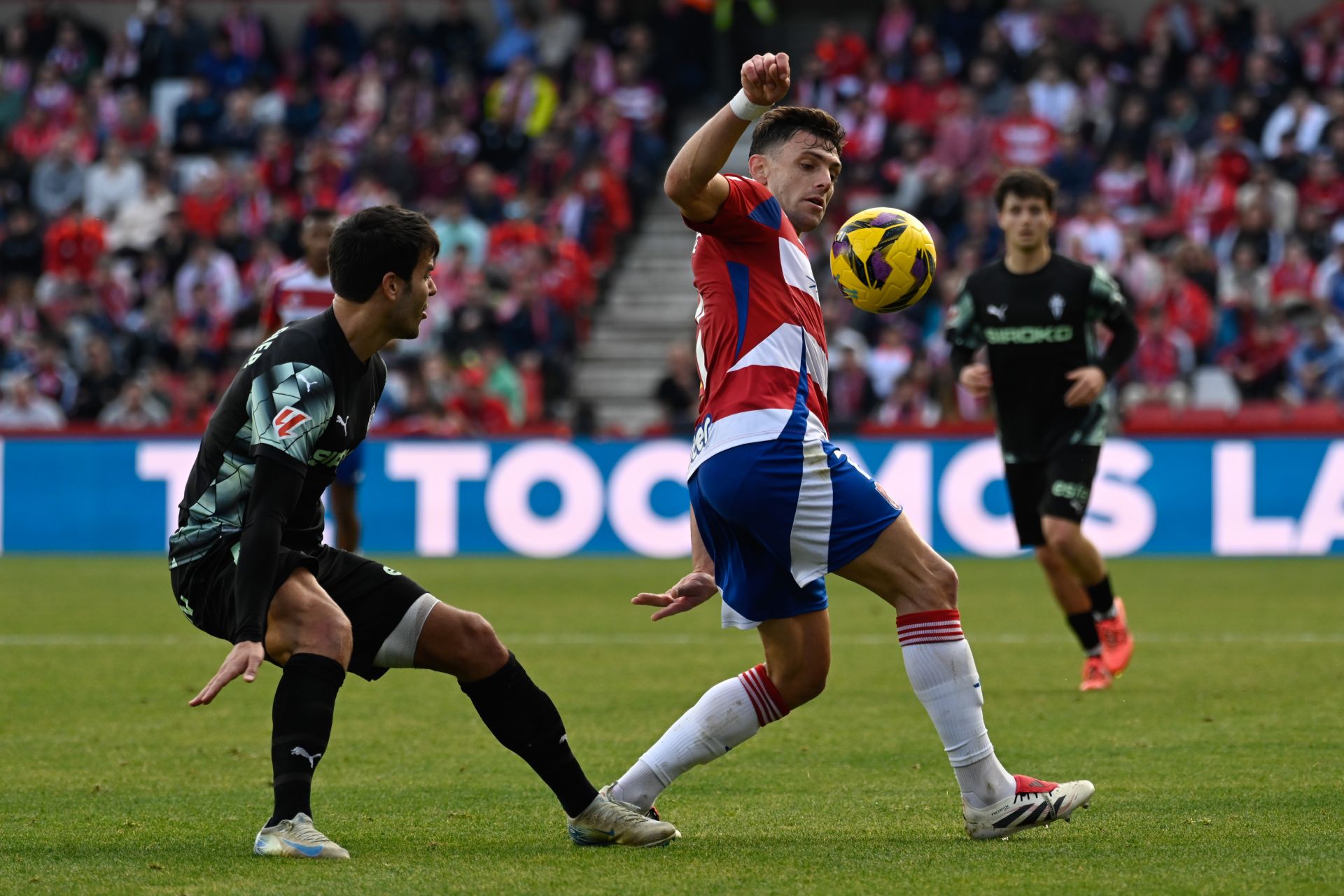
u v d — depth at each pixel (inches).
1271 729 858.1
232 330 2527.1
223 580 565.3
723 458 585.3
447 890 510.3
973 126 2726.4
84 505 2206.0
